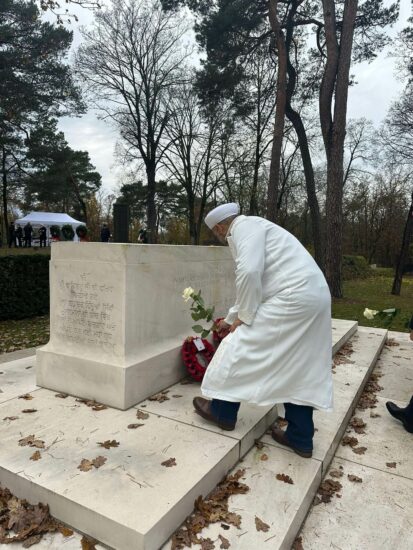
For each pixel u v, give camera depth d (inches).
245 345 95.3
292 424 104.3
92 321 128.0
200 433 104.7
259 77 756.6
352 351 213.0
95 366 124.0
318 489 99.6
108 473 85.7
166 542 74.0
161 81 876.6
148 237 965.8
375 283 895.1
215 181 1012.5
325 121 506.0
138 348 128.4
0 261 322.0
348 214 1430.9
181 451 95.1
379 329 278.8
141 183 1256.2
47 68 631.8
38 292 352.8
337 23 553.9
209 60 628.1
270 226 99.2
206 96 667.4
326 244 509.4
